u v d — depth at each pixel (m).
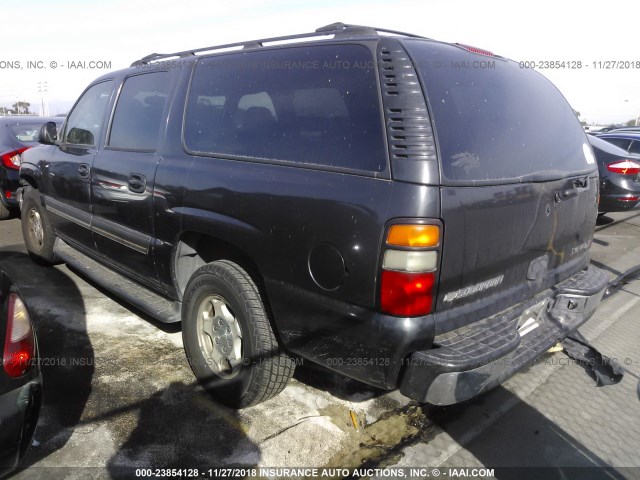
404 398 3.02
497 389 3.18
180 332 3.74
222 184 2.62
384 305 2.02
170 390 2.98
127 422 2.67
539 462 2.53
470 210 2.09
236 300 2.62
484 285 2.28
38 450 2.43
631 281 5.29
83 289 4.52
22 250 5.71
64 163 4.16
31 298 4.24
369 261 2.03
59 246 4.68
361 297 2.07
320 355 2.31
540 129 2.69
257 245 2.45
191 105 3.03
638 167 7.34
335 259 2.13
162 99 3.25
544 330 2.74
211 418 2.73
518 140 2.47
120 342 3.55
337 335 2.19
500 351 2.13
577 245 2.99
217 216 2.65
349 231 2.08
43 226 4.74
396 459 2.51
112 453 2.44
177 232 2.93
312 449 2.53
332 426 2.72
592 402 3.06
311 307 2.26
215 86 2.91
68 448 2.45
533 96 2.80
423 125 2.04
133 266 3.46
